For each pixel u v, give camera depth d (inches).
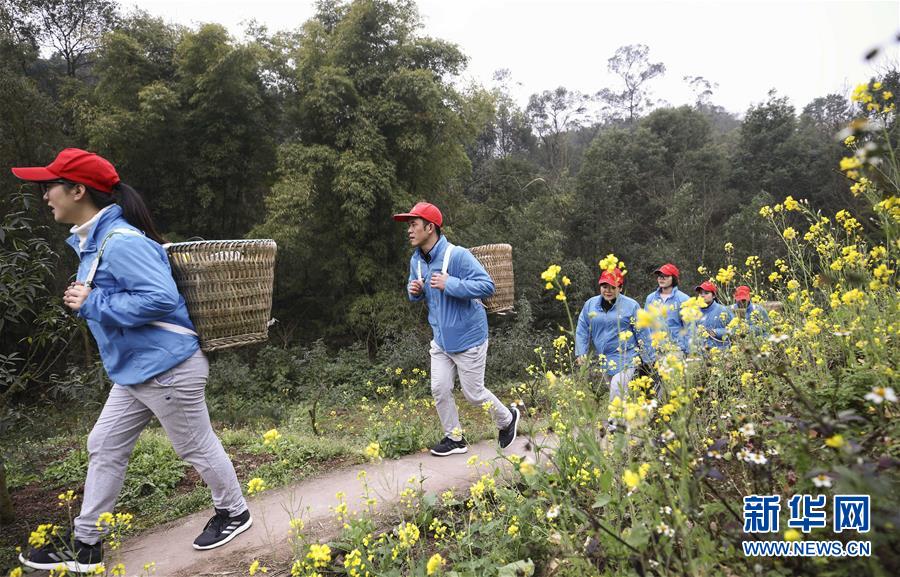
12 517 128.6
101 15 653.3
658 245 954.1
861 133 64.2
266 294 115.3
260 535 114.3
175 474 160.4
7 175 507.8
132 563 107.5
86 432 175.8
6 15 579.5
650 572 60.4
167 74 661.9
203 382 107.8
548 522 90.4
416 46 680.4
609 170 1043.3
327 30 722.8
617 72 2169.0
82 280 99.9
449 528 108.7
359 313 629.3
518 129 1424.7
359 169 581.3
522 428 180.1
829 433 53.7
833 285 109.8
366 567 89.3
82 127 578.2
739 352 123.0
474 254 178.2
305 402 428.8
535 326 727.7
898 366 85.0
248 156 687.7
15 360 136.5
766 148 1374.3
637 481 57.6
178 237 640.4
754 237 807.1
